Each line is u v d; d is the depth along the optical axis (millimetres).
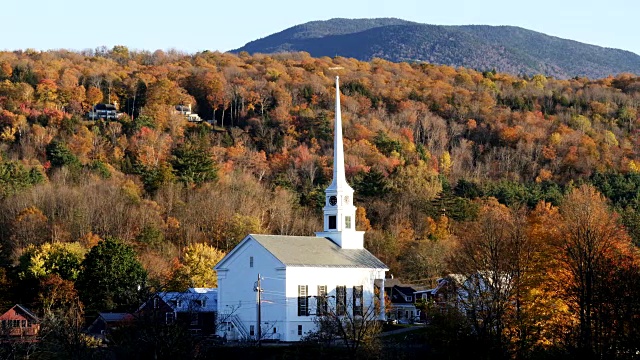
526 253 152750
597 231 157375
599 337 128000
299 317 193625
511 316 144625
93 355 141875
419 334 178125
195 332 174000
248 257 198625
